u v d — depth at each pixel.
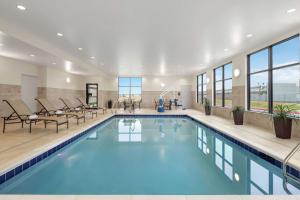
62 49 6.97
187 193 2.70
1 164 3.02
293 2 3.42
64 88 11.55
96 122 7.58
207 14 3.93
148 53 7.54
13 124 6.75
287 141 4.42
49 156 4.04
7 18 4.20
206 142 5.54
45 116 7.51
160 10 3.77
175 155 4.35
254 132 5.48
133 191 2.74
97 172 3.39
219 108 9.68
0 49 5.96
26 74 8.50
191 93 15.37
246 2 3.43
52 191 2.75
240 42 5.93
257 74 6.71
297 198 2.10
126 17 4.10
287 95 5.66
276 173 3.45
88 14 3.97
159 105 12.55
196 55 7.82
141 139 5.85
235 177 3.25
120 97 15.58
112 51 7.22
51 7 3.68
